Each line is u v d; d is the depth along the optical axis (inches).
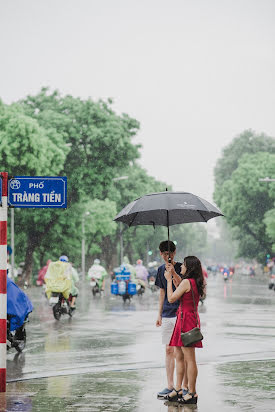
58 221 2556.6
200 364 566.3
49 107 2822.3
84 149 2755.9
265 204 4067.4
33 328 909.8
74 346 708.7
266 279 4030.5
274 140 5251.0
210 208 436.1
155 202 429.4
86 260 4178.2
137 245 5034.5
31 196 447.2
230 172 5251.0
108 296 1850.4
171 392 420.5
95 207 3759.8
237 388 452.8
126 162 2810.0
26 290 2402.8
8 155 2215.8
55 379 498.3
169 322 442.6
